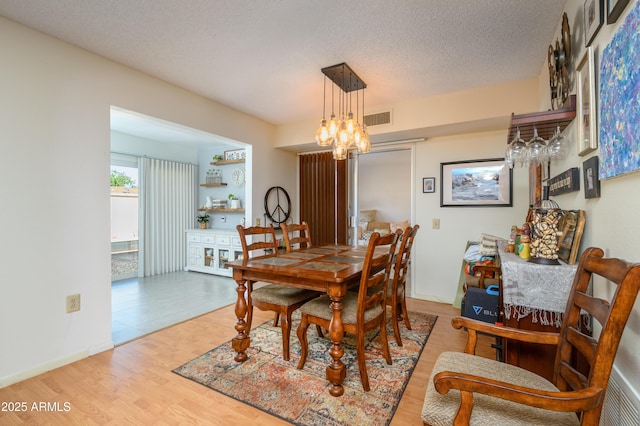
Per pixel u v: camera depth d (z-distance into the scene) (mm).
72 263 2127
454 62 2389
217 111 3342
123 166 4719
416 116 3178
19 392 1741
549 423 910
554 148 1709
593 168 1334
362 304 1750
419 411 1569
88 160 2223
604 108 1206
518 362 1576
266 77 2691
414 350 2252
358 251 2758
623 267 851
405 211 5727
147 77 2627
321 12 1793
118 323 2816
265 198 4105
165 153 5273
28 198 1931
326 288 1756
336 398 1672
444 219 3541
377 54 2273
